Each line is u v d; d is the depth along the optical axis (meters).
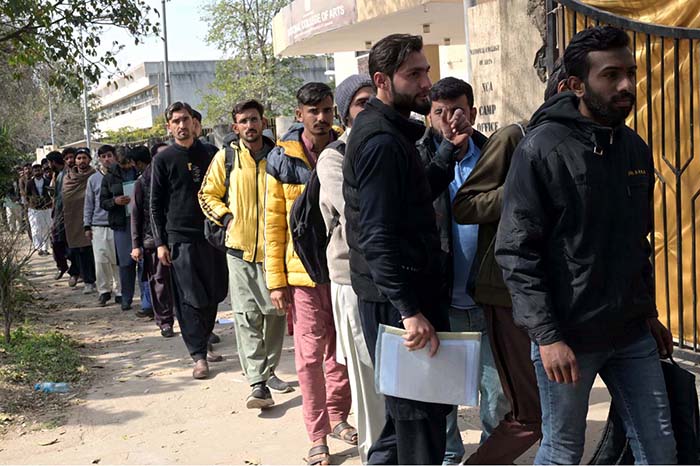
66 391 6.25
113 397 6.09
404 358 3.13
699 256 5.34
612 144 2.86
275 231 4.82
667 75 5.41
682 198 5.39
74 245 11.34
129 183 9.57
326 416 4.66
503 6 5.86
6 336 7.45
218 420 5.47
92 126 59.19
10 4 9.38
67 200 11.31
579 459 3.04
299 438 5.05
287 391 6.02
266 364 5.64
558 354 2.82
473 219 3.60
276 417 5.47
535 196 2.86
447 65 15.31
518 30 5.80
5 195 10.42
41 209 15.39
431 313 3.22
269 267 4.83
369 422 3.99
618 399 3.06
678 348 5.46
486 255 3.61
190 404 5.84
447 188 3.96
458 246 3.98
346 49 14.58
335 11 10.76
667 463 2.96
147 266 8.62
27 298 10.43
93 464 4.73
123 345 7.91
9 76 16.39
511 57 5.84
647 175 3.00
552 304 2.88
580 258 2.85
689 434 3.03
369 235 3.04
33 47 9.99
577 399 2.96
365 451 4.02
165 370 6.83
